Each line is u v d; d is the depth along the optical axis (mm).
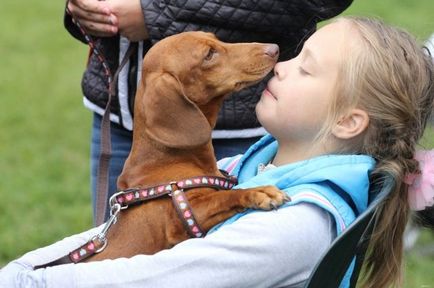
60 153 9344
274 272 3391
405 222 3746
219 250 3375
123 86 4797
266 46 4117
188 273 3359
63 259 3695
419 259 6512
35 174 8695
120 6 4566
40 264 3758
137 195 3736
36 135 9922
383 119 3660
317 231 3434
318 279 3266
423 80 3742
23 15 15609
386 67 3666
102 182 4543
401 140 3652
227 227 3449
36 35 14422
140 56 4730
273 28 4516
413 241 6266
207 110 4086
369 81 3660
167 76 3873
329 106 3686
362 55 3682
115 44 4820
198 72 3982
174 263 3371
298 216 3436
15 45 13844
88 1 4605
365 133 3707
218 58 4027
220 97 4082
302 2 4473
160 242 3688
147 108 3840
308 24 4660
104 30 4652
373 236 3699
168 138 3805
